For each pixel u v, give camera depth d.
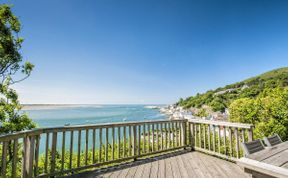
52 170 3.23
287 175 1.44
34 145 3.04
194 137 5.22
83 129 3.63
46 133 3.20
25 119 4.45
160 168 3.74
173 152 4.95
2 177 2.43
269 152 2.01
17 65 4.50
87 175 3.41
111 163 3.93
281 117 5.96
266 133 6.05
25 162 2.87
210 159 4.32
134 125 4.38
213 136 4.63
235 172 3.45
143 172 3.52
